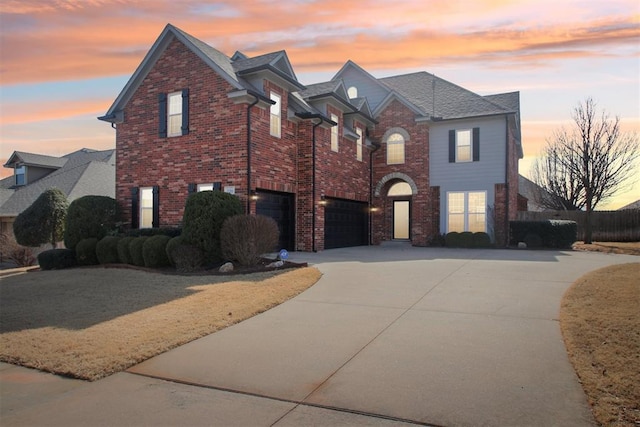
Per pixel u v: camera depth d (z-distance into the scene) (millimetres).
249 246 11875
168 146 15844
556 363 4734
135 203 16422
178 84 15719
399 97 22297
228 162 14461
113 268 13125
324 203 17672
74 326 6426
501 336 5715
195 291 8820
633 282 8305
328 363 4883
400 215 23828
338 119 19422
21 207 21625
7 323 6680
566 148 29266
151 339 5707
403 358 4988
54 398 4113
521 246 19516
